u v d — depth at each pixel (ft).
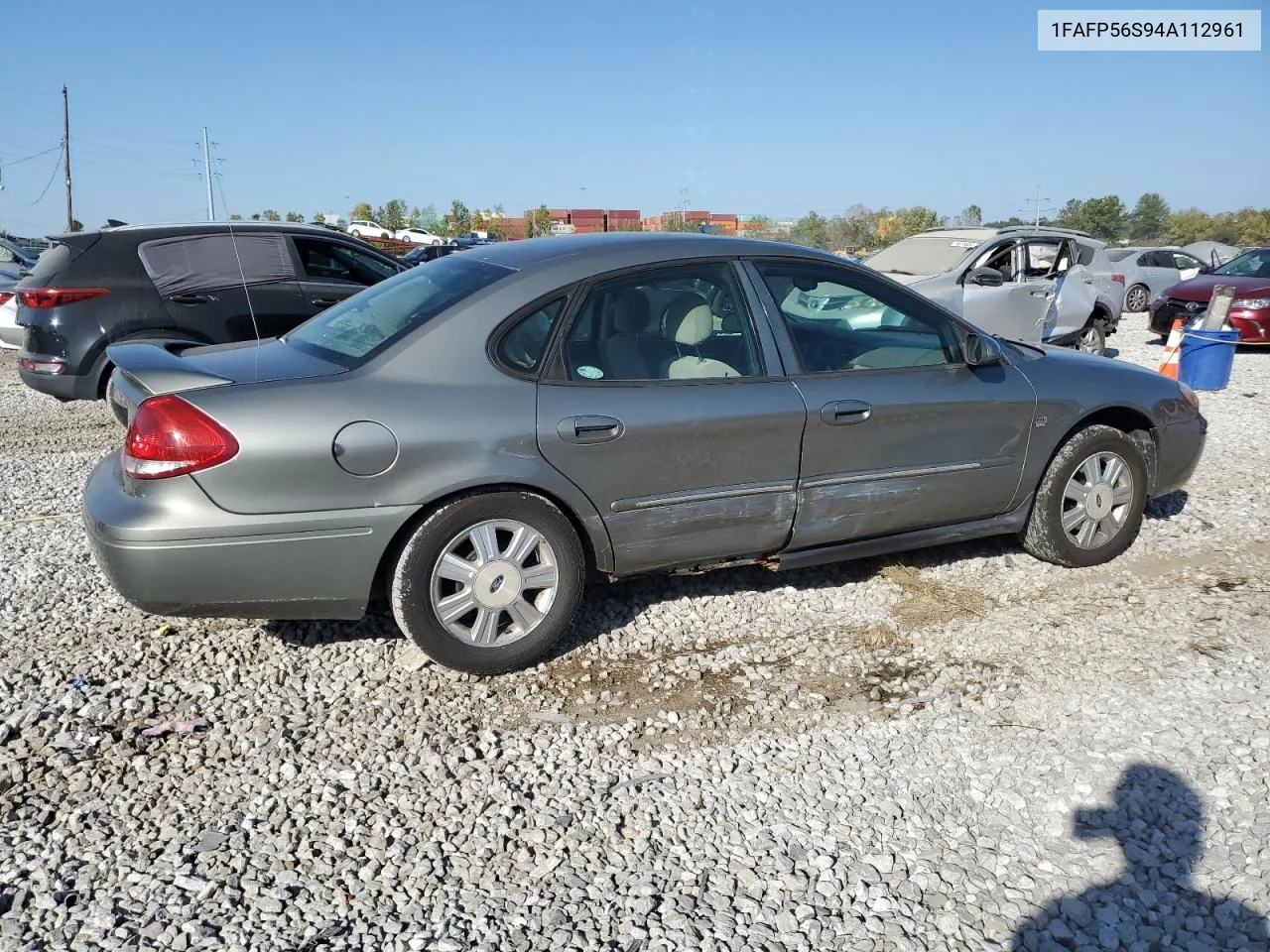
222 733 10.98
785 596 14.90
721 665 12.84
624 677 12.50
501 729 11.26
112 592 14.61
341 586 11.50
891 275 38.17
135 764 10.30
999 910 8.46
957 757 10.77
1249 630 13.88
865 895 8.62
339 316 13.66
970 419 14.55
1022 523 15.72
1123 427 16.67
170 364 11.75
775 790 10.16
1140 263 71.20
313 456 11.00
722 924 8.24
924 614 14.40
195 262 25.23
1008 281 37.76
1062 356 16.20
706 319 13.17
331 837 9.27
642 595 14.82
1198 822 9.60
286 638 13.21
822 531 13.96
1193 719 11.44
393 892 8.55
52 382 24.34
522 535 12.12
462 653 12.04
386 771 10.37
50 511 18.81
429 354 11.75
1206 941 8.14
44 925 8.04
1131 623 14.12
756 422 12.99
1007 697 12.05
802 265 13.99
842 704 11.93
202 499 10.84
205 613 11.30
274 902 8.38
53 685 11.80
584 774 10.41
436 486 11.49
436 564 11.73
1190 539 17.60
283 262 26.27
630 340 12.73
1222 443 25.36
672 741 11.10
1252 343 43.96
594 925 8.21
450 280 12.98
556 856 9.09
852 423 13.64
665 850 9.21
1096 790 10.12
